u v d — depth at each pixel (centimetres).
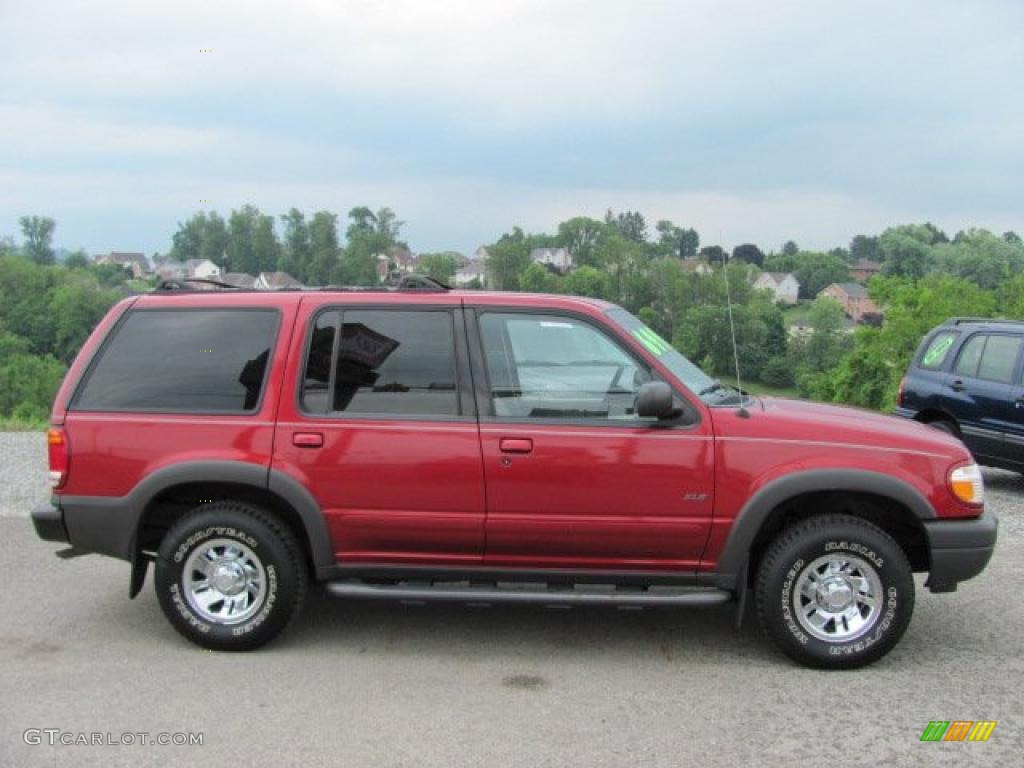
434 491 487
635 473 480
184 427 498
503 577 495
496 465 483
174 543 499
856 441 482
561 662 495
